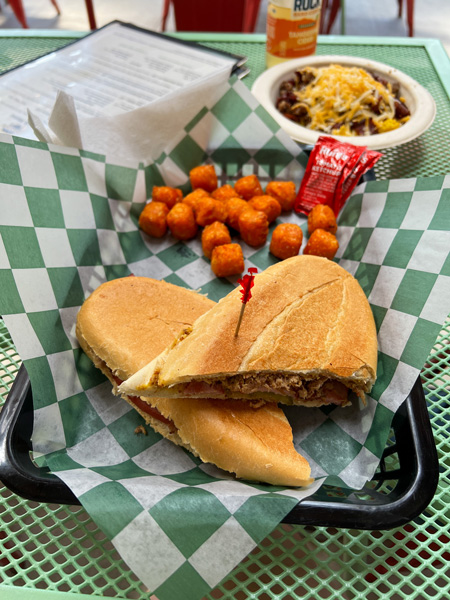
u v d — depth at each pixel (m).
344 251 0.35
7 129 0.41
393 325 0.29
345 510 0.21
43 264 0.30
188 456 0.26
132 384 0.25
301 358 0.26
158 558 0.20
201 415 0.25
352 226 0.36
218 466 0.25
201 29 0.72
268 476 0.24
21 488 0.21
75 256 0.32
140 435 0.27
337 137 0.39
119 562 0.21
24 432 0.25
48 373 0.27
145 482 0.22
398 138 0.39
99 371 0.29
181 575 0.20
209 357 0.25
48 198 0.31
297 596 0.20
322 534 0.22
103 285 0.31
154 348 0.28
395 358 0.28
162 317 0.30
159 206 0.37
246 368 0.25
